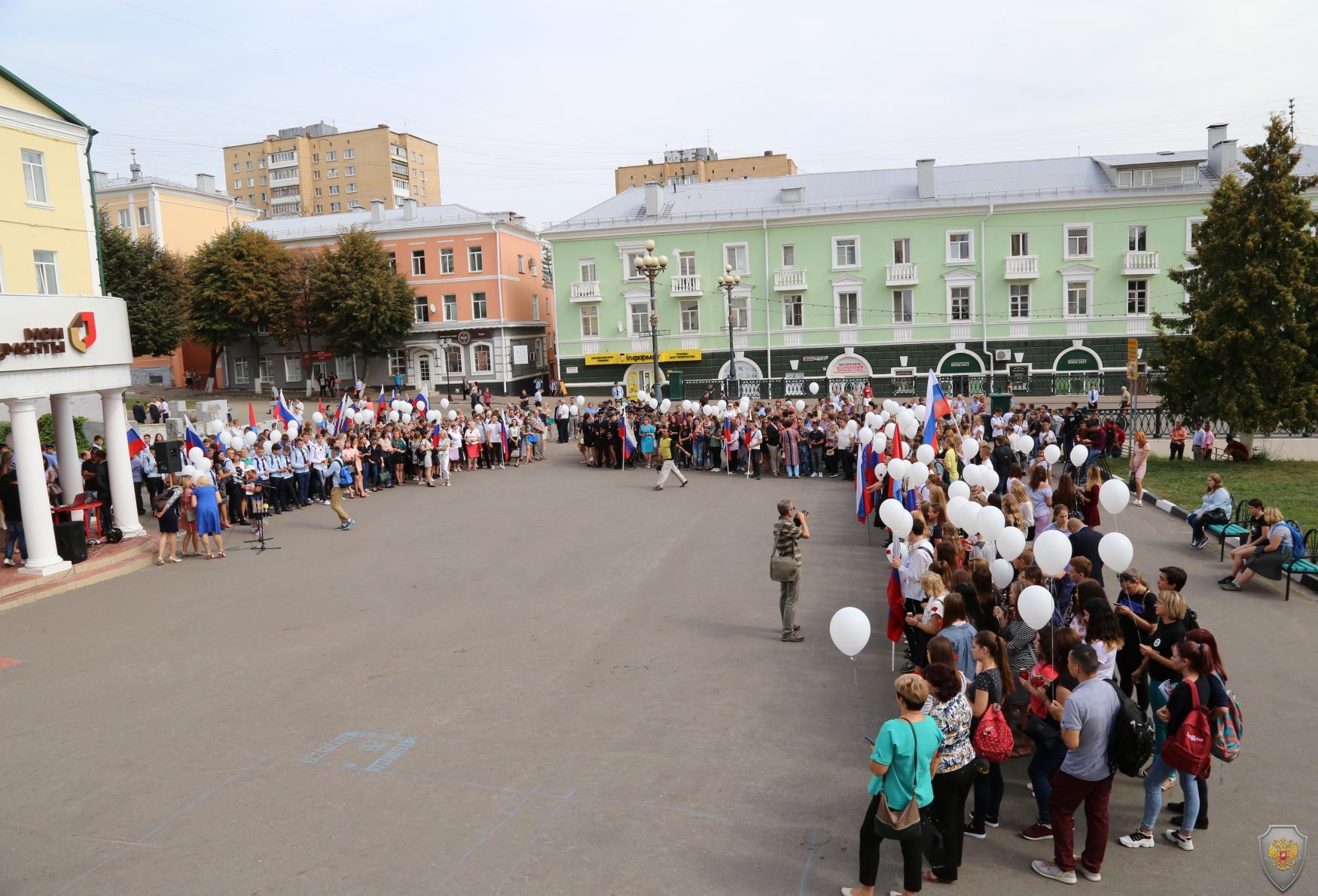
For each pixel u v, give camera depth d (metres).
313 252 55.75
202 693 10.48
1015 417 25.80
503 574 15.65
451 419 29.73
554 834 7.23
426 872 6.75
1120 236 47.66
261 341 59.03
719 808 7.57
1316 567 12.66
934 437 17.89
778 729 9.07
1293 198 24.33
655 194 52.22
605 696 10.02
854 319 50.59
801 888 6.45
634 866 6.76
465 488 26.05
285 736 9.23
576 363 53.66
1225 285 25.20
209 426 24.20
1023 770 8.30
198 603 14.38
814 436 26.05
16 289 19.27
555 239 53.03
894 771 5.96
